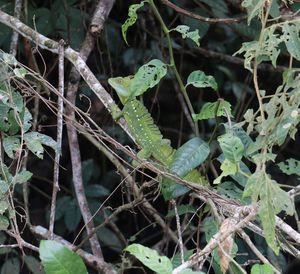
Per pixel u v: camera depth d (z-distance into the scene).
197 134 2.16
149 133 2.05
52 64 2.53
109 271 2.20
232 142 1.89
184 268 1.72
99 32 2.26
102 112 2.52
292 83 1.89
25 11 2.41
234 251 1.89
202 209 2.15
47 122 2.50
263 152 1.86
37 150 1.99
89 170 2.54
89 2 2.50
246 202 2.00
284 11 2.26
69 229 2.53
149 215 2.38
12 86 2.11
